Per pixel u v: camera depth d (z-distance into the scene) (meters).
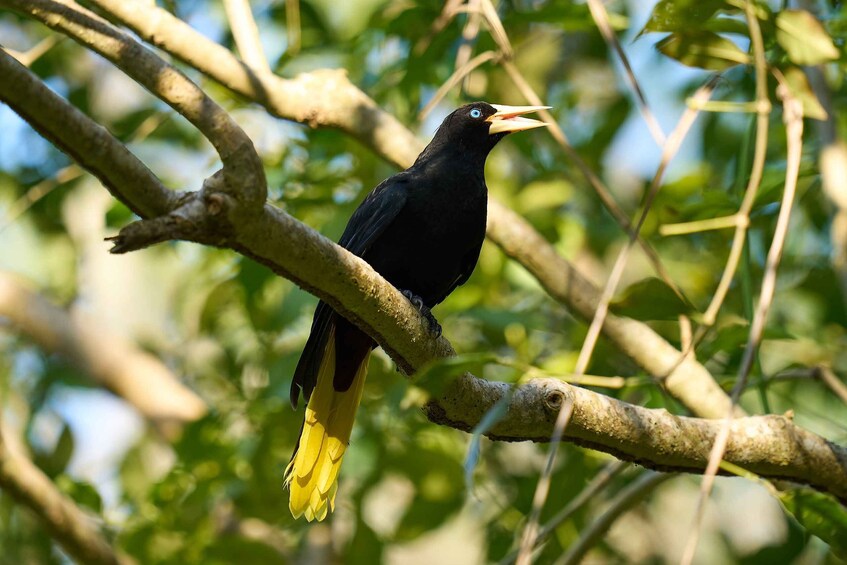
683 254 13.60
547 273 10.27
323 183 12.17
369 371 12.31
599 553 12.70
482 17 11.16
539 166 12.73
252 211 5.90
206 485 11.88
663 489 13.84
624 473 12.55
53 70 14.90
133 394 15.16
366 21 12.65
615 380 6.93
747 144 9.12
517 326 12.32
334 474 9.20
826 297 12.57
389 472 12.19
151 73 6.16
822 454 7.74
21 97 5.29
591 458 11.99
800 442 7.72
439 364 6.39
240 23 9.99
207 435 12.34
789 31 8.30
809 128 11.04
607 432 7.50
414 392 10.58
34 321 15.37
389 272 10.19
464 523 17.80
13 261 14.10
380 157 10.42
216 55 9.70
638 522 13.76
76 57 15.12
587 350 7.07
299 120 10.11
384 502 15.55
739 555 12.81
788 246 12.77
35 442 14.96
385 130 10.27
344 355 9.23
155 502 12.12
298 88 10.09
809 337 12.45
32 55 10.19
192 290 14.34
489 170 13.17
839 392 8.62
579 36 15.04
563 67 15.08
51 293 14.59
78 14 6.56
